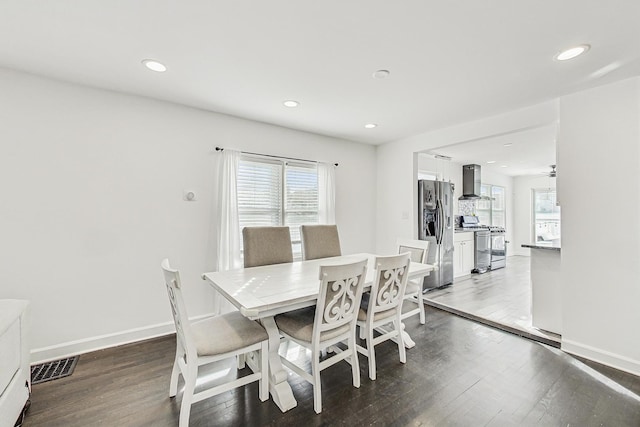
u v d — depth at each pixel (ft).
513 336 9.45
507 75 7.36
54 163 7.76
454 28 5.49
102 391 6.43
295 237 12.43
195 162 9.91
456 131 11.70
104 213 8.41
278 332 6.43
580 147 8.09
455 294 14.03
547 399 6.23
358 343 9.06
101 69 7.20
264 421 5.57
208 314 10.17
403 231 14.06
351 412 5.84
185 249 9.74
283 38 5.86
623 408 5.94
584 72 7.12
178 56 6.57
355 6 4.90
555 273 9.39
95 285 8.31
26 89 7.43
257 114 10.47
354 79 7.67
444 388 6.63
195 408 5.93
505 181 26.81
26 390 5.79
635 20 5.19
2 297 7.22
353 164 14.49
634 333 7.25
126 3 4.84
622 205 7.41
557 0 4.70
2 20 5.29
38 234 7.59
